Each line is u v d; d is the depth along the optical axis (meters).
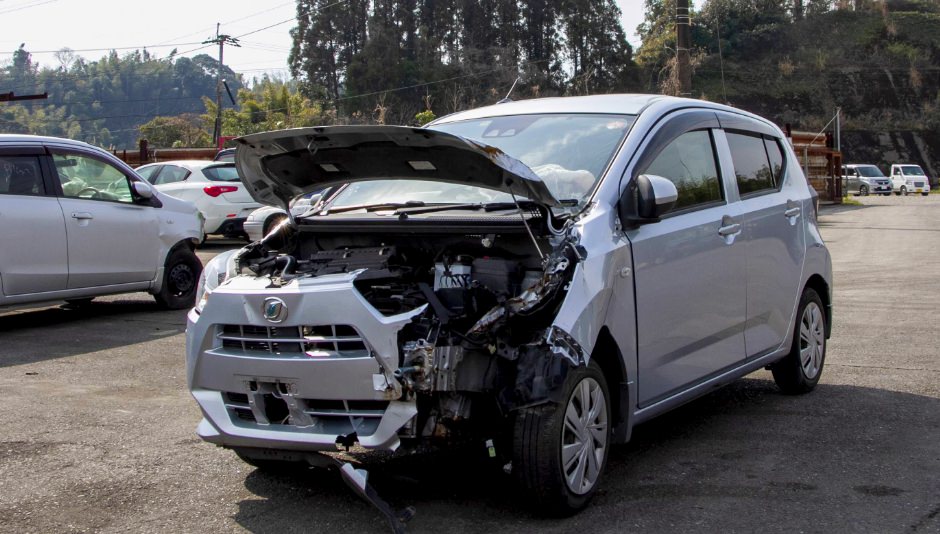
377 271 4.19
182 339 8.92
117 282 9.99
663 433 5.64
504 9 88.19
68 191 9.48
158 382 7.12
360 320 3.98
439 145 4.16
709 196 5.46
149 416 6.12
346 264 4.38
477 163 4.21
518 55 88.19
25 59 139.62
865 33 120.69
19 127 121.88
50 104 135.50
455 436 4.16
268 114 67.81
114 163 10.10
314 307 4.07
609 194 4.61
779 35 119.50
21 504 4.47
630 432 4.62
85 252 9.54
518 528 4.09
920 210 33.84
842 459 5.05
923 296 11.31
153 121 82.94
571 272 4.18
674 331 4.95
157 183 17.84
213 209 17.45
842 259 16.19
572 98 5.80
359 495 4.08
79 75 141.75
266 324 4.16
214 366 4.34
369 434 4.07
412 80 80.19
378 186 5.36
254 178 4.81
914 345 8.23
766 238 5.92
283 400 4.21
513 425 4.12
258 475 4.91
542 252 4.25
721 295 5.38
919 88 110.25
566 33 87.56
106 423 5.94
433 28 88.94
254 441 4.25
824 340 6.85
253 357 4.21
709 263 5.25
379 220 4.47
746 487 4.61
